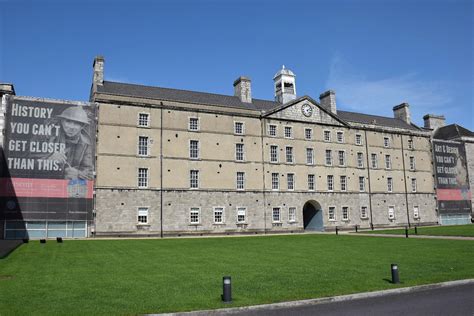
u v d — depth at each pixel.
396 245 33.41
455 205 72.38
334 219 59.47
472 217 74.12
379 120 70.38
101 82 49.41
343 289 16.25
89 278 18.80
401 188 67.00
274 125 56.81
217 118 52.94
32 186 42.41
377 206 63.84
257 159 54.75
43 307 13.62
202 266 22.52
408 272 20.02
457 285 17.50
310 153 59.25
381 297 15.44
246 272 20.39
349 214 60.81
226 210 51.56
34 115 43.59
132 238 43.94
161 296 15.19
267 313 13.26
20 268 21.66
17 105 43.16
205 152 51.44
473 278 18.23
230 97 58.97
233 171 52.84
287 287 16.69
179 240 41.22
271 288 16.52
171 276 19.30
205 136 51.75
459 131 77.50
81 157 44.81
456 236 41.38
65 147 44.31
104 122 46.41
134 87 51.91
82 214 43.94
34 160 42.88
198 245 35.38
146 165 47.78
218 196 51.34
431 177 70.75
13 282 17.77
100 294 15.51
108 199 45.25
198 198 50.09
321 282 17.67
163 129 49.38
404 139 69.06
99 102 46.62
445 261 23.50
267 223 53.97
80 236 43.66
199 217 49.78
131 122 47.75
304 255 27.42
